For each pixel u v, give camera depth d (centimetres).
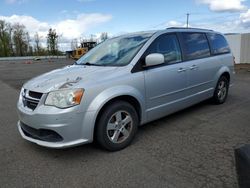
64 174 317
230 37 1888
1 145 409
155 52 428
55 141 333
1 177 314
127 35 485
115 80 365
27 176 315
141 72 398
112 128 367
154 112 426
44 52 7312
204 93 545
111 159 350
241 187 216
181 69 465
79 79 351
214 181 290
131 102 400
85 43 4184
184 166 325
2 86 1088
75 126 330
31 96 354
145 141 406
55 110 324
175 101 463
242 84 940
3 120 551
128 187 285
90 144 396
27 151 384
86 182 298
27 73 1722
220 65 586
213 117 519
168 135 429
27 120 349
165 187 281
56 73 402
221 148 374
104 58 441
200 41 539
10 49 7050
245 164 210
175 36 479
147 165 330
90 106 338
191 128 459
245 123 481
